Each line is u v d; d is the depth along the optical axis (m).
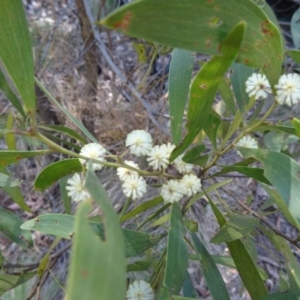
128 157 0.35
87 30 0.34
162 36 0.06
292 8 0.41
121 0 0.38
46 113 0.34
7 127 0.17
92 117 0.37
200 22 0.07
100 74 0.42
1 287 0.15
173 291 0.10
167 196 0.12
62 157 0.37
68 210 0.18
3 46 0.08
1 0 0.08
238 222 0.13
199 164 0.12
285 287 0.16
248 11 0.07
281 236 0.15
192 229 0.15
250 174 0.11
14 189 0.19
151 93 0.37
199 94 0.09
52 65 0.41
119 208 0.33
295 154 0.21
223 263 0.17
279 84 0.10
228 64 0.08
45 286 0.32
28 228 0.11
